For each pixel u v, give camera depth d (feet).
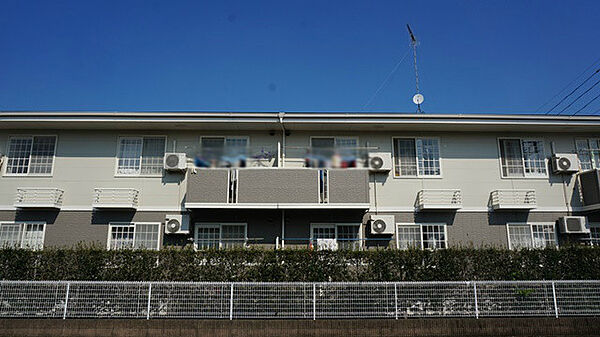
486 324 36.83
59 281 37.42
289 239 50.34
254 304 36.96
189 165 51.98
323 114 50.90
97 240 50.52
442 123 51.52
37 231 50.72
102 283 37.32
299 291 37.27
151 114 50.44
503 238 52.03
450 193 52.47
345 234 51.29
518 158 54.19
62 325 36.17
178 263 40.68
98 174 52.31
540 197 53.16
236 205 48.34
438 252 41.22
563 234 52.13
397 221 51.96
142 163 52.85
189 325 36.01
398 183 52.95
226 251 40.93
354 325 36.29
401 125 52.13
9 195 51.44
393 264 40.83
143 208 51.49
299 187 48.85
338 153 46.60
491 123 51.55
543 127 53.11
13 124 51.44
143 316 36.83
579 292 37.93
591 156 54.54
